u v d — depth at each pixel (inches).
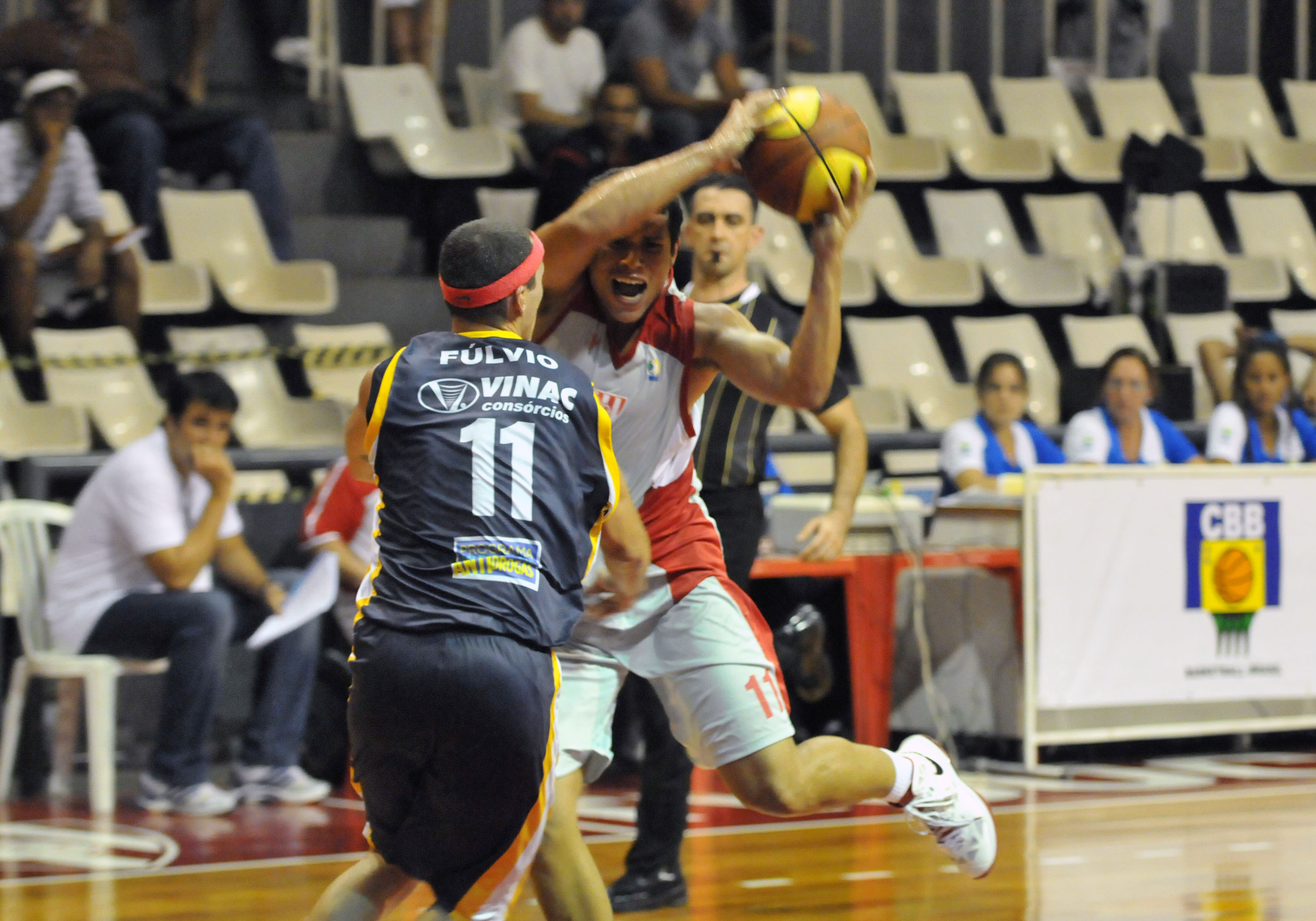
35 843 529.3
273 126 1107.9
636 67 1008.9
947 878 467.2
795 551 636.7
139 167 906.1
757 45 1258.6
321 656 650.8
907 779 368.8
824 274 328.5
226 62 1098.7
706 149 322.0
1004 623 657.6
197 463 599.8
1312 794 600.1
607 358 348.2
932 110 1236.5
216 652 588.7
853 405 494.3
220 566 628.1
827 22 1315.2
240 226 933.2
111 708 595.5
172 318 901.2
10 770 612.1
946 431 774.5
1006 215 1159.0
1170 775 644.7
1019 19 1365.7
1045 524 647.8
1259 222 1250.0
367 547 632.4
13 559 617.3
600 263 338.6
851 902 438.3
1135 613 662.5
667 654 354.6
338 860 501.7
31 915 428.8
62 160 823.1
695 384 355.3
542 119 1015.0
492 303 309.9
